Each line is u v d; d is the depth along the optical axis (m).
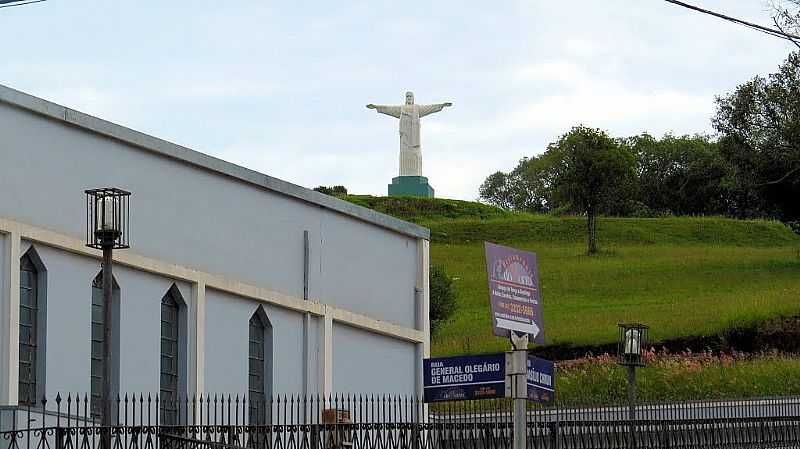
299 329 34.16
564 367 53.72
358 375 36.00
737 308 66.19
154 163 30.17
